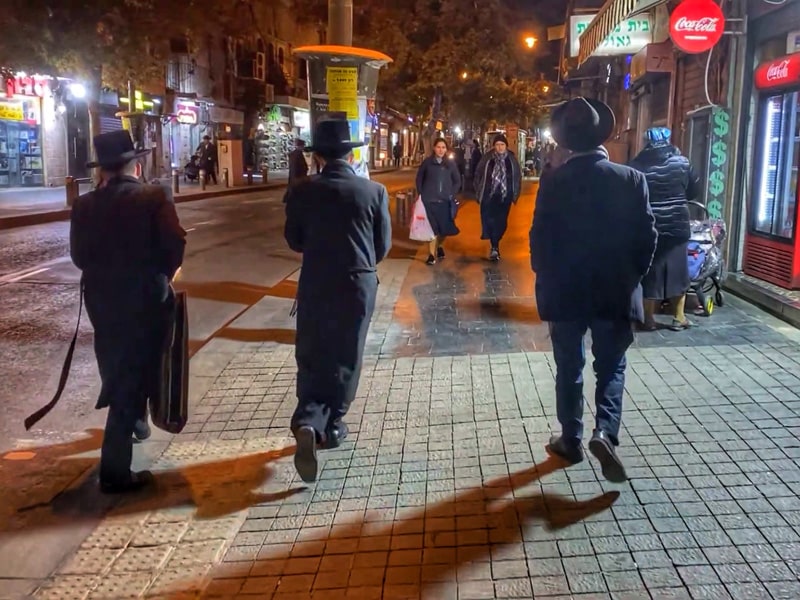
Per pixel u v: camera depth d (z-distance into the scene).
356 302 4.45
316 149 4.54
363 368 6.30
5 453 5.09
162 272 4.29
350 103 7.91
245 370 6.52
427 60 28.86
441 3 28.94
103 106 30.95
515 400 5.46
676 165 6.74
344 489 4.29
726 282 8.86
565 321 4.18
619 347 4.18
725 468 4.23
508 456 4.55
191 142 40.22
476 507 3.98
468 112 34.41
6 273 11.29
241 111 45.28
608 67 18.66
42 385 6.45
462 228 16.64
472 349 6.77
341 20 8.29
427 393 5.68
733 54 8.86
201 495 4.35
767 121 8.64
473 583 3.33
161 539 3.90
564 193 4.08
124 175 4.33
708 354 6.22
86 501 4.36
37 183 28.28
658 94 13.45
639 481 4.13
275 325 8.04
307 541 3.79
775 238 8.32
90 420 5.71
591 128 4.04
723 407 5.09
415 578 3.40
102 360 4.32
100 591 3.47
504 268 11.15
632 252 4.10
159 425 4.40
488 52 29.17
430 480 4.32
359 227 4.46
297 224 4.54
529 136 51.34
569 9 20.83
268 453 4.87
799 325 6.95
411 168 66.94
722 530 3.62
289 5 42.22
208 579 3.53
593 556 3.47
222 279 11.27
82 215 4.27
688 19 8.20
